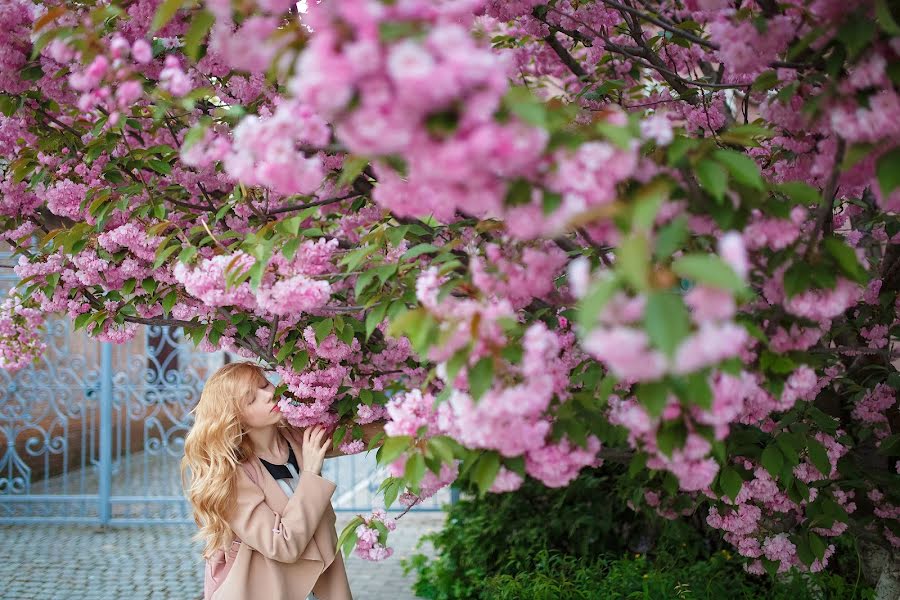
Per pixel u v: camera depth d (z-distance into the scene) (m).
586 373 2.11
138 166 3.04
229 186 3.43
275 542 2.92
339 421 3.16
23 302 3.78
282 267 2.32
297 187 1.49
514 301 2.13
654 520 4.17
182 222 3.13
